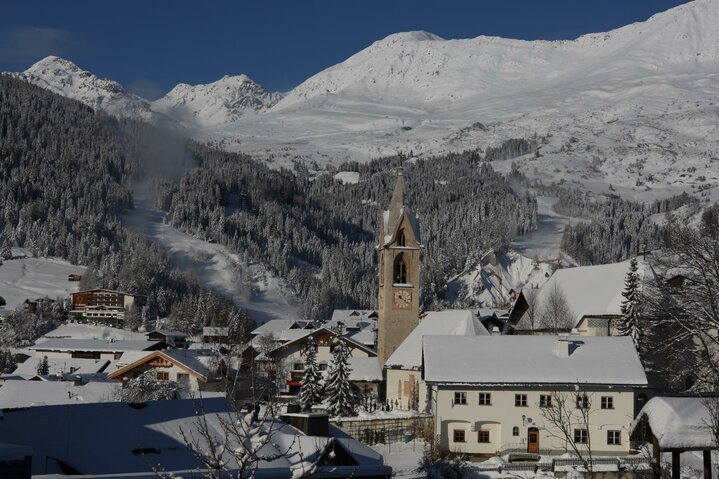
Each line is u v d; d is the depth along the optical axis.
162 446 44.41
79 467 41.06
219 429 47.06
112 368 137.12
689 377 98.50
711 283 79.75
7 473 30.50
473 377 91.31
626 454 88.75
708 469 39.88
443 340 96.38
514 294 190.75
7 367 154.62
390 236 128.75
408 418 99.81
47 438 43.19
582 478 64.94
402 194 130.12
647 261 113.44
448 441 91.06
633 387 89.69
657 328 102.19
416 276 128.62
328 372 105.88
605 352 94.38
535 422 90.44
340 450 48.03
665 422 39.78
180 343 173.88
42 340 182.50
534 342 96.12
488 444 90.88
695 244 84.50
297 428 51.56
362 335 164.25
